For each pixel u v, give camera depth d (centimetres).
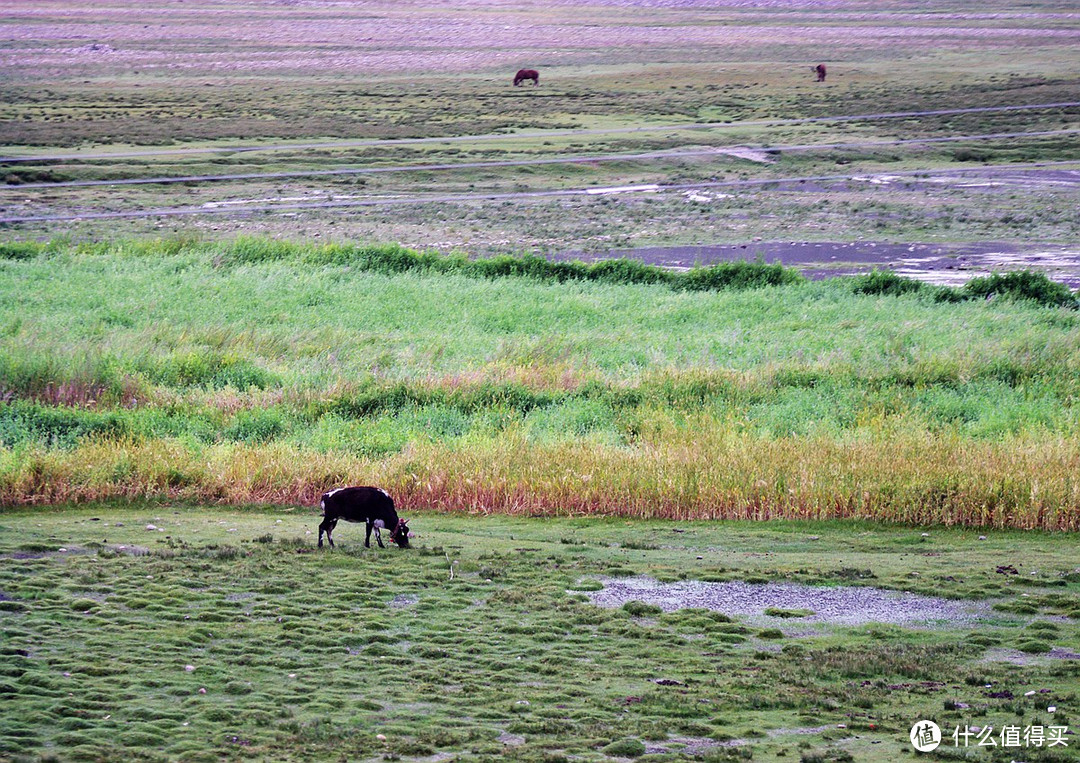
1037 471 6550
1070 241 16800
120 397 8738
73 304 12138
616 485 6612
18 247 14825
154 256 14675
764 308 12669
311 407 8556
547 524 6266
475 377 9350
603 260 14988
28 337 10188
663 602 4728
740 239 17138
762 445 7212
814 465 6794
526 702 3534
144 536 5675
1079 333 10969
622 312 12488
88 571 4894
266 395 8875
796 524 6309
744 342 11044
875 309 12494
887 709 3541
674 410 8606
